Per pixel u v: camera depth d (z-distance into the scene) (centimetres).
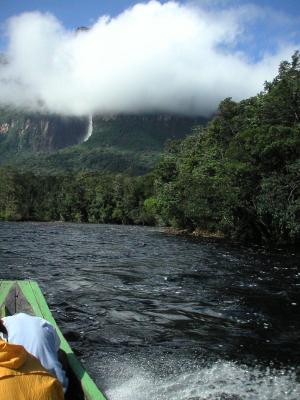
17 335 416
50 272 1659
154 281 1520
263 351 853
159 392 663
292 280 1599
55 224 7656
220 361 795
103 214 9006
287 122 3231
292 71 3394
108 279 1535
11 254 2220
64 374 417
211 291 1373
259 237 3550
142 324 1008
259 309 1163
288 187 2925
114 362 777
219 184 3425
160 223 6575
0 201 9594
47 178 10606
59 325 977
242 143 3291
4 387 293
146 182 8419
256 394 661
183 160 4866
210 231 4306
